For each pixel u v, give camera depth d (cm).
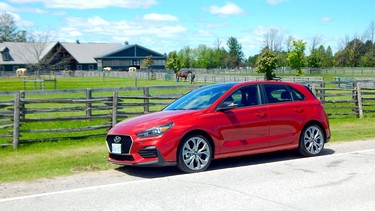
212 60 12762
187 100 910
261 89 919
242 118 867
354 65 9419
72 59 9762
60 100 1266
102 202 629
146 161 784
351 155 963
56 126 1423
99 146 1186
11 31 12625
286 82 966
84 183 764
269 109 903
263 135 894
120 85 4828
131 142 793
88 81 5991
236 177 768
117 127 841
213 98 872
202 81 5906
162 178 769
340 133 1354
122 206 607
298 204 608
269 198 637
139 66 9956
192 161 814
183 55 13125
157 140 782
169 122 799
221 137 842
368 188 689
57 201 639
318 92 1827
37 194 685
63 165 934
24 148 1162
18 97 1176
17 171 890
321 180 740
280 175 779
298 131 941
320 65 9475
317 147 974
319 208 591
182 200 631
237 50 15662
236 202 618
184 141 804
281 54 9588
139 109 1916
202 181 742
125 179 790
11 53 9081
